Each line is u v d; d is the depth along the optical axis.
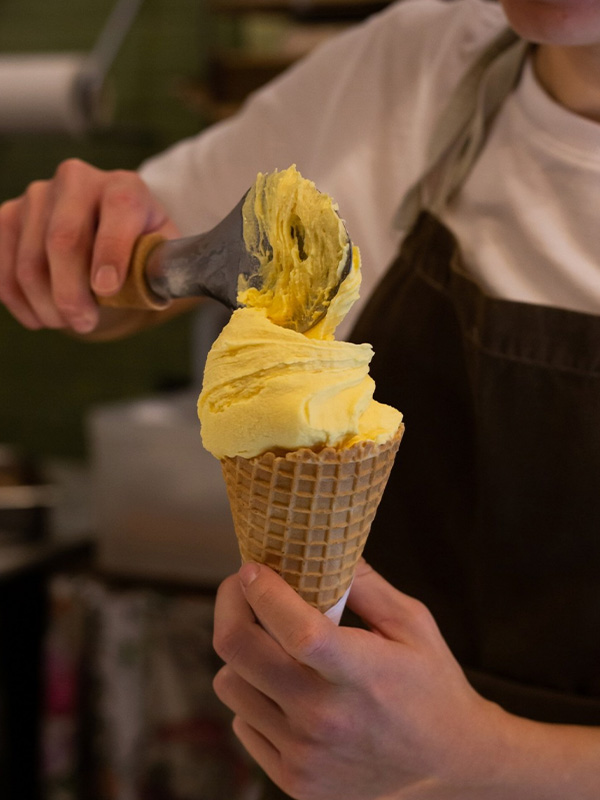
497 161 0.95
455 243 0.93
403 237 1.01
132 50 2.45
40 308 0.88
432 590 0.94
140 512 1.86
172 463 1.81
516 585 0.87
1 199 2.68
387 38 1.10
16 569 1.81
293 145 1.15
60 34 2.53
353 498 0.61
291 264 0.62
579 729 0.76
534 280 0.89
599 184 0.87
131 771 1.79
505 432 0.85
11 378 2.74
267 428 0.57
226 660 0.64
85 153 2.56
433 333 0.93
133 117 2.49
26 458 2.44
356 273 0.59
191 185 1.18
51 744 1.84
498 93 0.98
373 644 0.62
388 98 1.08
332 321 0.61
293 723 0.63
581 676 0.85
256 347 0.59
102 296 0.79
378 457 0.61
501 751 0.69
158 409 2.03
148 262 0.75
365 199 1.07
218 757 1.79
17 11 2.56
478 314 0.87
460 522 0.92
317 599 0.65
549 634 0.85
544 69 0.93
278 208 0.62
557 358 0.83
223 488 1.78
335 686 0.60
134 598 1.79
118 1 2.44
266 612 0.59
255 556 0.65
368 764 0.65
